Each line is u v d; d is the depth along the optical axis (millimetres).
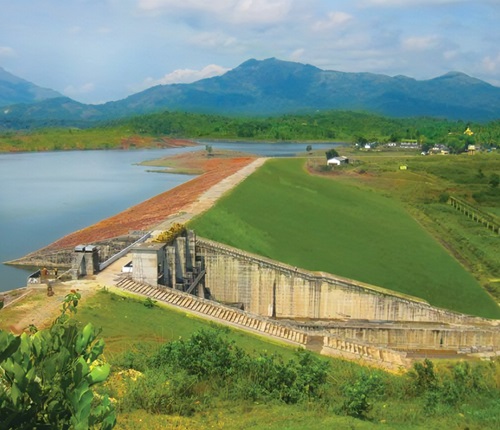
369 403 22141
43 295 45375
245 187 106438
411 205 124125
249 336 46312
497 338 53094
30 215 103750
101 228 83875
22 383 8531
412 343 53531
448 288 71125
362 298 58969
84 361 9133
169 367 24938
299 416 20438
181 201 92688
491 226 102812
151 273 51281
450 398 23781
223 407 21547
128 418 19141
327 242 81938
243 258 59750
